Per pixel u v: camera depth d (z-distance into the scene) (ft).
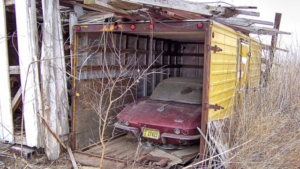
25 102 15.56
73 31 16.03
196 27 13.12
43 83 15.03
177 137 14.60
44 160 15.26
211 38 13.03
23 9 15.21
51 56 15.12
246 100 17.98
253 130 14.46
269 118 15.40
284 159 12.98
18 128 18.08
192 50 26.32
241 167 12.58
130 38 19.98
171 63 25.72
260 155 13.46
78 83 16.22
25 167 14.51
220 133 13.93
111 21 15.17
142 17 13.97
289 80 20.79
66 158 15.57
